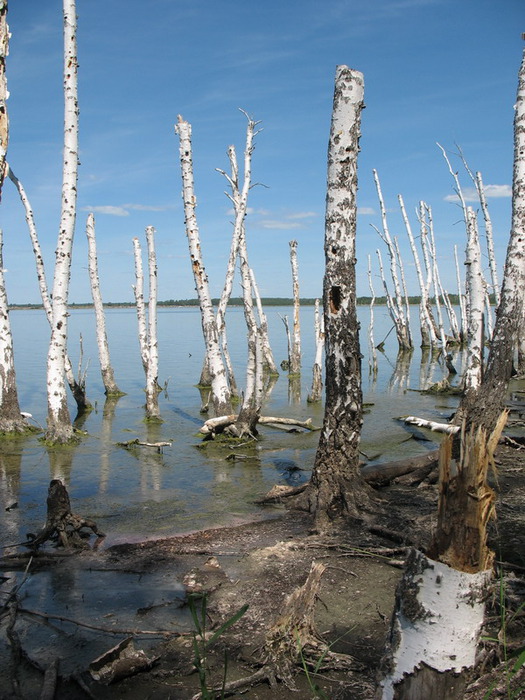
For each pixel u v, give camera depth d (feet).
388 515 25.16
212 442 42.75
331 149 25.02
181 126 43.96
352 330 25.48
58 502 22.65
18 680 13.87
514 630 14.87
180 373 88.48
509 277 32.94
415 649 9.48
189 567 20.26
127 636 15.66
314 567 15.40
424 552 9.73
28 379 79.82
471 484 9.14
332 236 25.17
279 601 17.37
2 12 11.54
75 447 41.88
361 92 24.91
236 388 67.72
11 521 26.08
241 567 20.07
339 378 25.62
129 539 23.49
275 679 13.60
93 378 83.71
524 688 11.89
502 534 22.22
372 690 13.05
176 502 28.81
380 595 17.78
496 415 32.48
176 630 15.93
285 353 122.11
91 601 17.74
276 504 28.12
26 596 18.12
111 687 13.52
